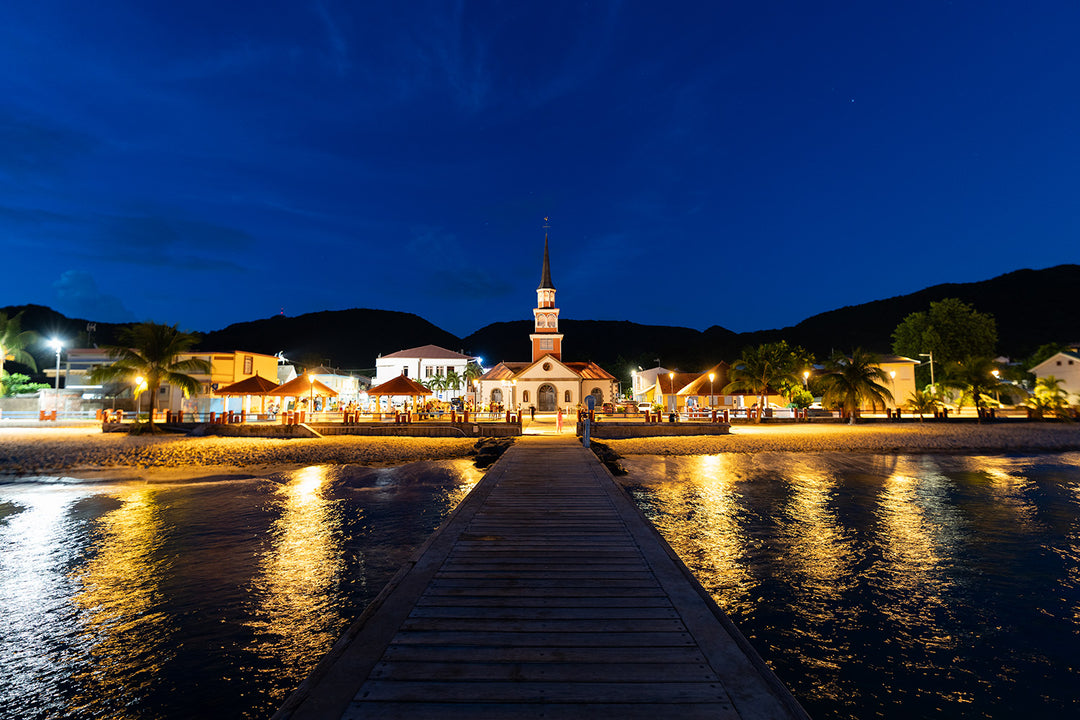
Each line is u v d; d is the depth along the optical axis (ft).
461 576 27.53
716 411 177.47
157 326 138.72
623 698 15.89
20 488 82.17
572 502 47.37
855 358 175.94
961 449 125.08
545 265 253.65
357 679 16.78
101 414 160.86
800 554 49.01
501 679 16.94
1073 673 29.30
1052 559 47.73
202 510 66.33
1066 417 178.81
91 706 25.63
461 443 121.39
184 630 33.19
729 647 19.25
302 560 46.65
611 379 216.95
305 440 126.11
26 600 37.86
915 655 31.07
